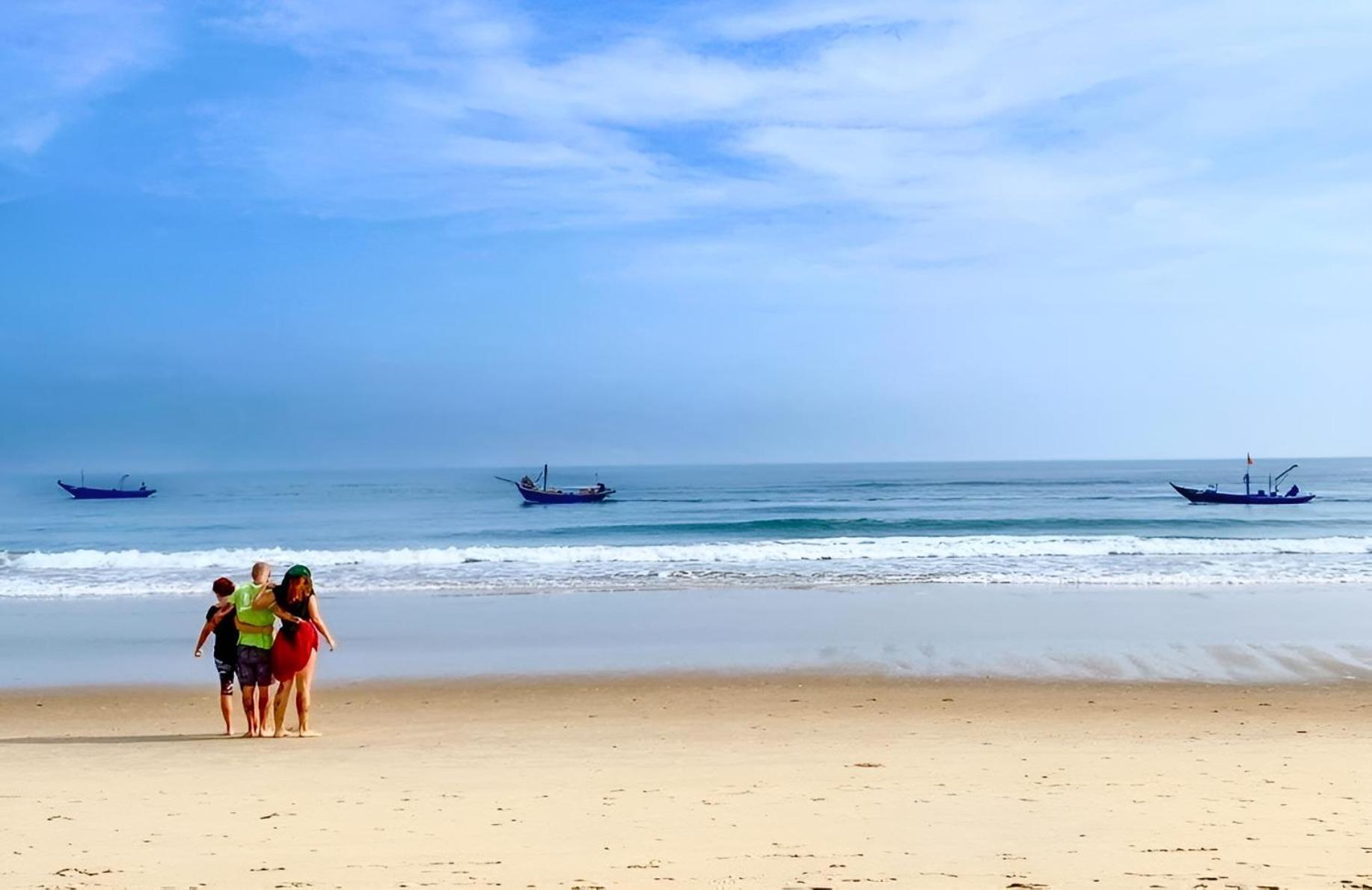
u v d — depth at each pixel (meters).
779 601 23.50
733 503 79.75
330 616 21.75
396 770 9.28
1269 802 7.62
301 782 8.70
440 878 5.63
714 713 12.76
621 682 14.81
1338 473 162.75
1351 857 5.93
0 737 11.52
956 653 16.83
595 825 7.00
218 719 12.66
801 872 5.69
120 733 11.75
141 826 7.07
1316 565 29.62
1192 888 5.29
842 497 88.12
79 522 66.94
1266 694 13.72
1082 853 6.08
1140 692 13.92
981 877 5.54
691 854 6.15
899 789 8.26
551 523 59.12
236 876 5.72
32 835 6.81
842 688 14.30
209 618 11.64
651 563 32.00
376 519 66.50
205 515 75.06
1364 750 10.10
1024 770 9.14
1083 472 182.25
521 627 20.06
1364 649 16.86
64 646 18.19
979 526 51.03
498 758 9.93
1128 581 26.30
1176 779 8.62
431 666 16.05
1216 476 142.00
